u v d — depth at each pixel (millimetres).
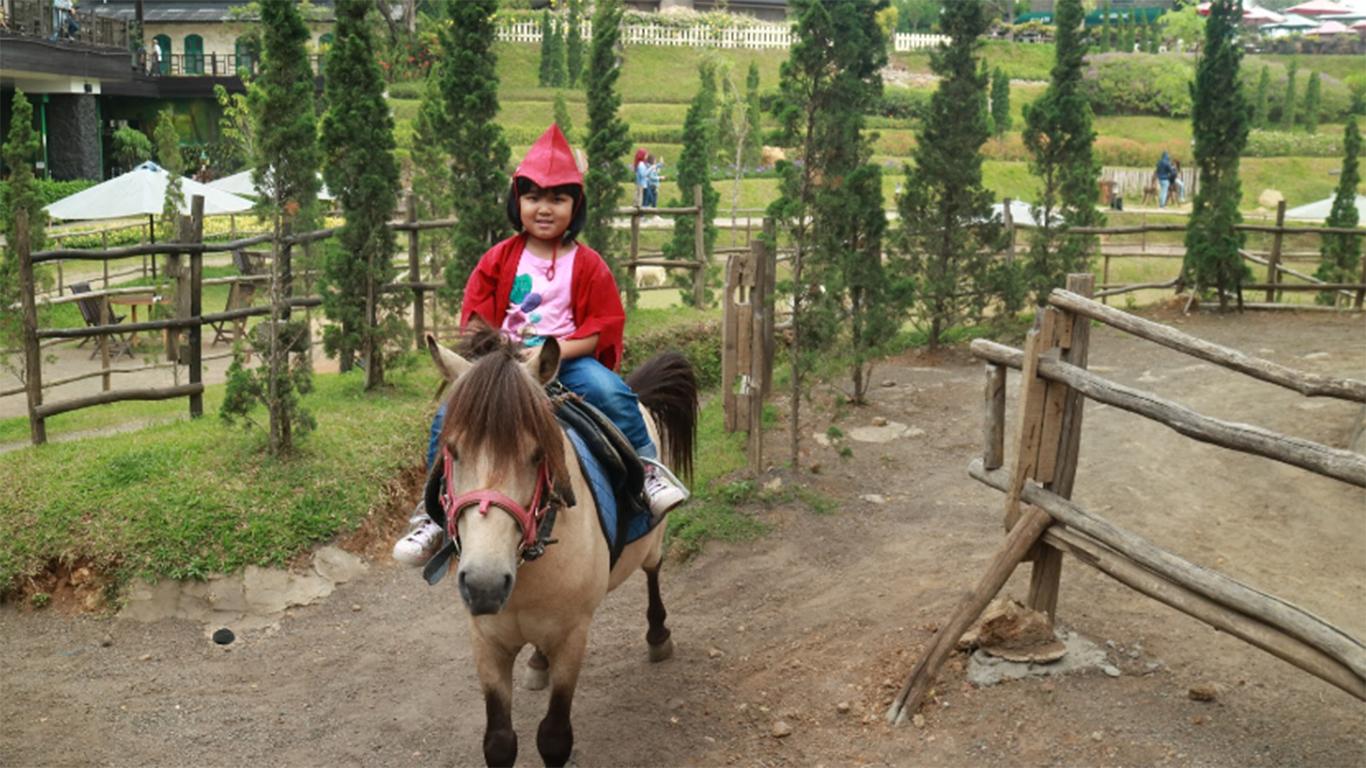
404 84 39562
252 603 6406
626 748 4926
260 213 7668
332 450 7648
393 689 5637
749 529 7168
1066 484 5164
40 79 29562
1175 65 48938
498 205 10125
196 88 35531
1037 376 5047
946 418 9445
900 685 5141
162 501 6824
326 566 6750
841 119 8148
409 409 8688
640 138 39312
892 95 43062
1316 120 47250
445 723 5297
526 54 50125
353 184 9086
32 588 6426
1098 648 5176
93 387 12695
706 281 14031
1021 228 13586
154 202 18922
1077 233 12477
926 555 6684
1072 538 4984
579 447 4391
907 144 38250
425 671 5820
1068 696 4840
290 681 5730
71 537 6559
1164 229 13656
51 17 28875
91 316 14812
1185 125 46562
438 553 3939
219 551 6555
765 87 47500
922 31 63188
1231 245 13445
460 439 3674
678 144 39250
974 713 4844
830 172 8281
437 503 4023
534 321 4699
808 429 9086
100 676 5734
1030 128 12453
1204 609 4449
